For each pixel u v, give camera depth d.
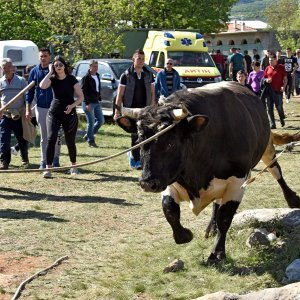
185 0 47.06
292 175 14.66
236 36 67.81
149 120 7.62
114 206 11.74
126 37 35.16
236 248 8.87
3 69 14.71
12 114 14.76
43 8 32.91
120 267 8.41
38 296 7.36
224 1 49.81
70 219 10.77
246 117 8.84
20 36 31.97
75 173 14.62
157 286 7.68
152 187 7.48
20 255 8.84
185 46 27.64
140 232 10.05
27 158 15.73
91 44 33.12
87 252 9.02
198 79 26.58
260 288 7.50
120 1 35.16
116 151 18.17
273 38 65.44
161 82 15.84
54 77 13.73
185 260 8.55
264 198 12.30
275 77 22.45
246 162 8.59
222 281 7.71
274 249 8.77
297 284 6.52
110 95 24.06
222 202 8.50
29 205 11.74
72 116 13.98
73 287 7.62
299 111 28.64
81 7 33.00
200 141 8.04
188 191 8.27
